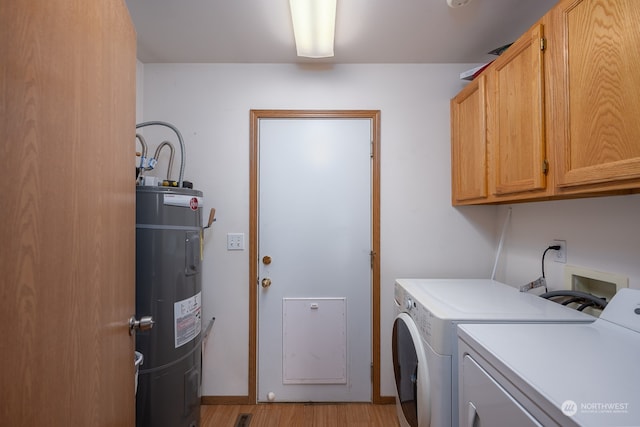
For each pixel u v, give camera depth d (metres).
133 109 0.91
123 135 0.82
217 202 1.87
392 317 1.87
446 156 1.89
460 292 1.36
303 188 1.88
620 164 0.75
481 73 1.47
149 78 1.87
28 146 0.46
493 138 1.37
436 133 1.89
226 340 1.85
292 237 1.88
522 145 1.15
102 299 0.69
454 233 1.89
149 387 1.30
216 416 1.72
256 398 1.84
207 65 1.88
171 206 1.37
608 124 0.79
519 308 1.11
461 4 1.31
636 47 0.72
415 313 1.23
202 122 1.88
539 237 1.52
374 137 1.88
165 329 1.34
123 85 0.82
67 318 0.55
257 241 1.87
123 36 0.82
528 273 1.61
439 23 1.49
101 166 0.68
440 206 1.89
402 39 1.63
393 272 1.88
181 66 1.88
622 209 1.08
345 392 1.86
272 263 1.88
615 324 0.94
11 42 0.42
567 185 0.93
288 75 1.88
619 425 0.48
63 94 0.54
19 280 0.44
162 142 1.76
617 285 1.09
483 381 0.78
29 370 0.45
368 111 1.87
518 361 0.70
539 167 1.04
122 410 0.81
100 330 0.68
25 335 0.45
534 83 1.06
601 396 0.55
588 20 0.85
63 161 0.54
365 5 1.35
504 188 1.27
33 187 0.47
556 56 0.97
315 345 1.87
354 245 1.88
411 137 1.89
